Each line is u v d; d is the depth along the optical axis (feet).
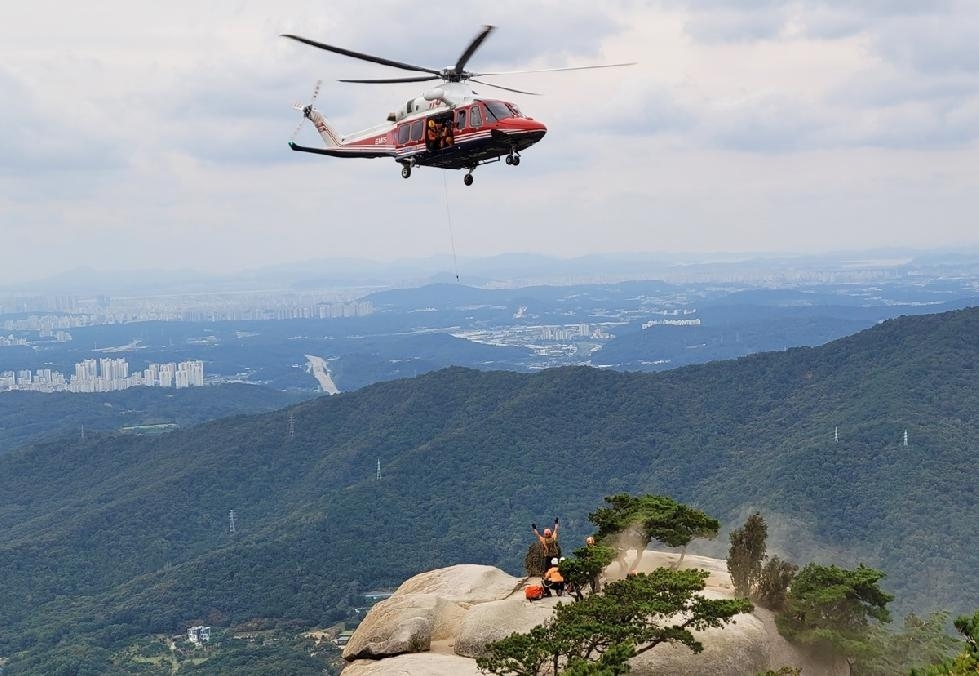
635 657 71.36
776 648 78.48
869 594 81.92
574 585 78.48
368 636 80.69
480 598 86.38
